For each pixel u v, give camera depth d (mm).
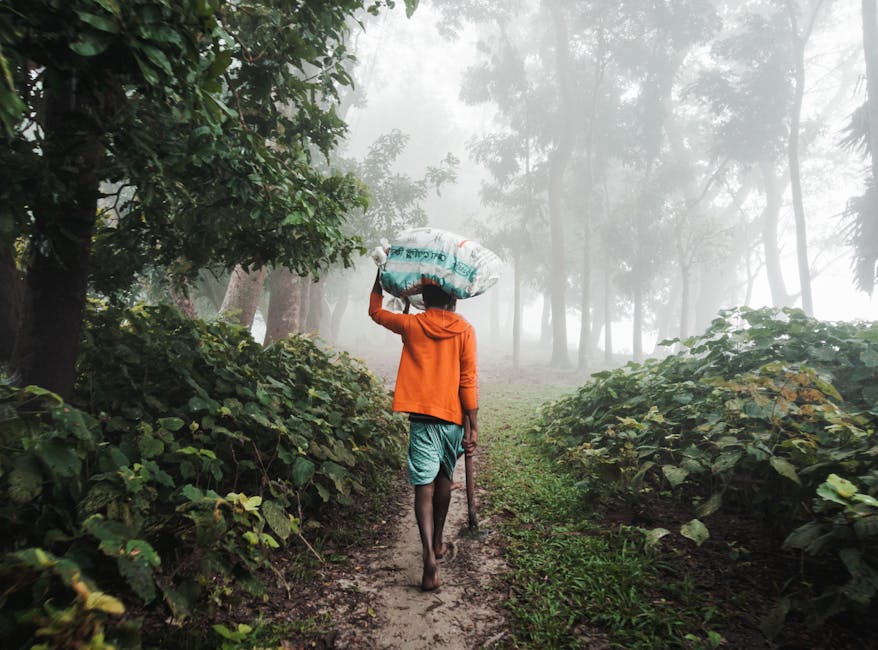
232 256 3574
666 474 3402
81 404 3197
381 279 2861
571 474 4691
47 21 1717
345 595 2568
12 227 2250
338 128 3746
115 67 1923
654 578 2619
